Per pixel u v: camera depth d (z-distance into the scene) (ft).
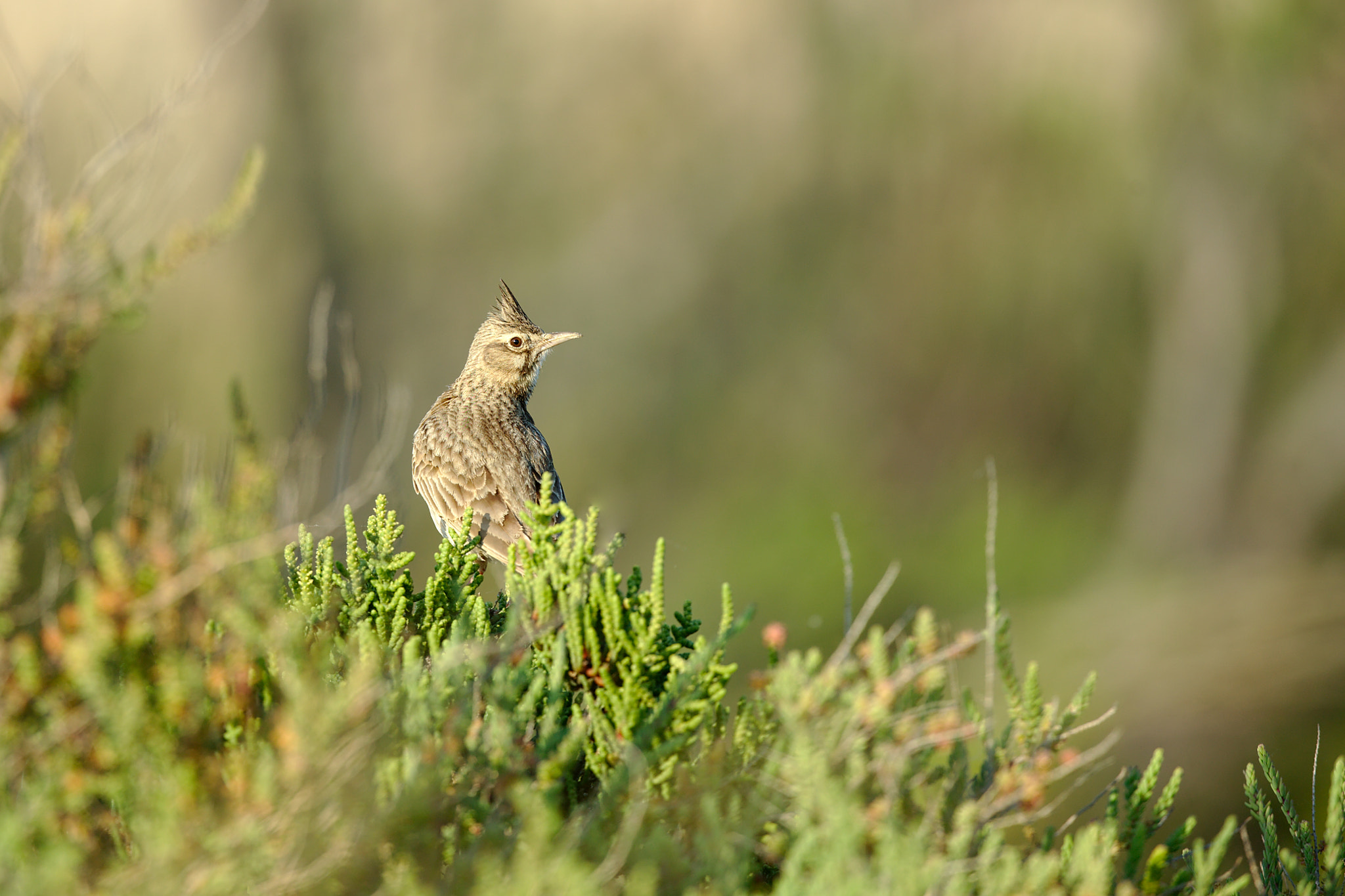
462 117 69.62
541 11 69.97
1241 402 63.87
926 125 63.21
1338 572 58.23
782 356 68.95
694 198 68.95
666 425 69.46
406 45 68.64
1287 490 63.31
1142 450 65.77
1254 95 58.90
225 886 9.37
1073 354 65.16
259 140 61.98
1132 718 51.62
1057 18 59.57
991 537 11.51
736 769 11.73
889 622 64.69
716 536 66.85
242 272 58.13
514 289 69.97
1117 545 64.69
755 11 67.36
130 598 9.81
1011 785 10.96
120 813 10.33
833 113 65.05
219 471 10.70
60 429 10.21
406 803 10.02
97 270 10.37
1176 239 62.28
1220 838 11.09
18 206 10.53
